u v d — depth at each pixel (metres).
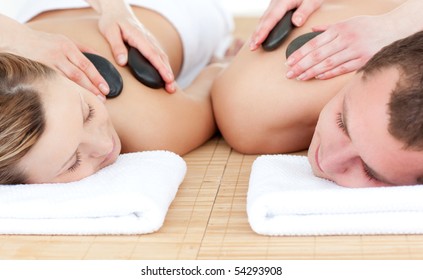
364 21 1.44
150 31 1.76
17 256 1.17
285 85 1.49
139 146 1.50
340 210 1.16
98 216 1.22
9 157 1.24
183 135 1.56
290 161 1.40
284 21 1.52
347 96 1.20
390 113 1.13
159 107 1.52
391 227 1.15
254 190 1.22
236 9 2.89
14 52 1.48
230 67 1.62
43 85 1.26
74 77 1.44
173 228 1.24
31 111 1.23
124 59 1.52
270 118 1.51
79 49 1.52
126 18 1.60
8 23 1.52
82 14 1.76
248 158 1.57
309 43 1.44
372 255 1.11
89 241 1.21
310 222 1.17
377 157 1.16
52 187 1.27
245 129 1.54
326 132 1.24
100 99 1.45
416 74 1.13
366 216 1.15
